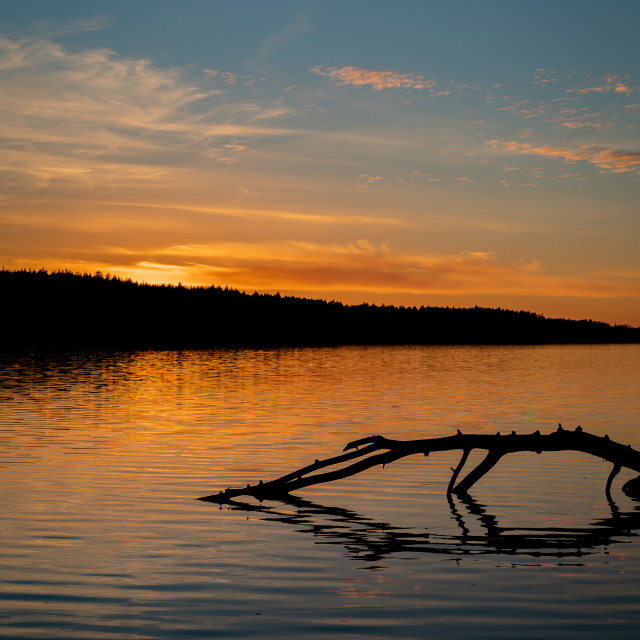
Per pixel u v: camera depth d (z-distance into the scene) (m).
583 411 30.56
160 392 38.12
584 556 11.30
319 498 15.35
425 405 32.91
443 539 12.25
